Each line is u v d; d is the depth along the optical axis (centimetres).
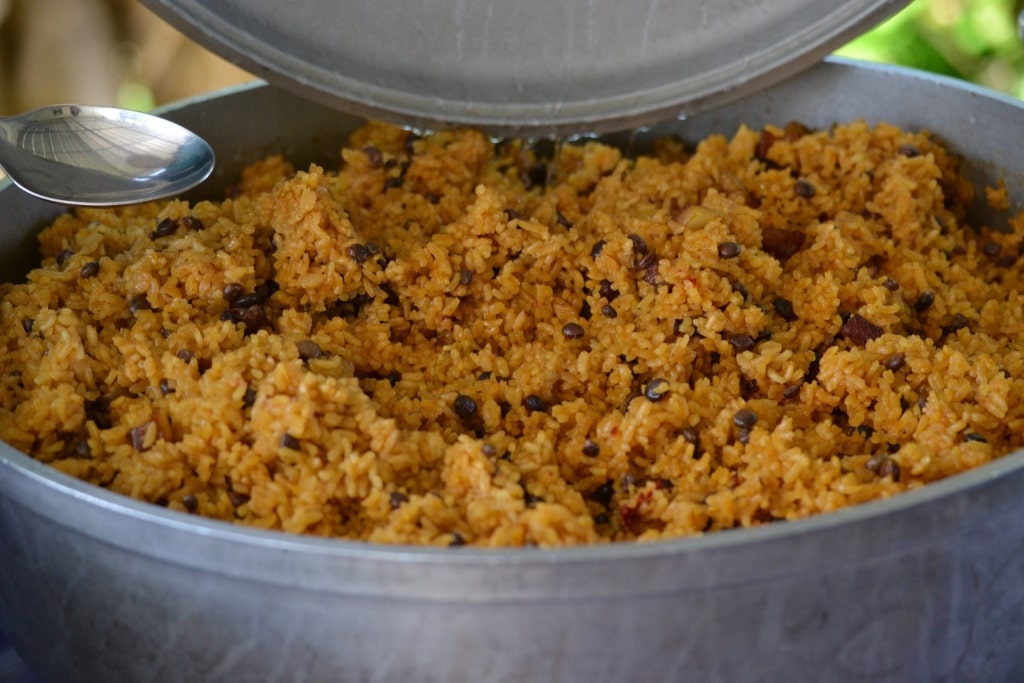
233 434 58
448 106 71
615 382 63
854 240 68
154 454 58
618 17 70
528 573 50
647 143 77
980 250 71
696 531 57
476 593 51
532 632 51
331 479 57
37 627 57
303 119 74
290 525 56
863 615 53
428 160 70
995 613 55
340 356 63
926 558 53
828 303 64
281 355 60
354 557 51
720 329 63
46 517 54
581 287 66
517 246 66
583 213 71
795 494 57
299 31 69
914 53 125
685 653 52
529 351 65
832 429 61
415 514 56
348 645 52
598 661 52
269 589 52
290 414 57
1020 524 54
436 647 52
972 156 72
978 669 56
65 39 118
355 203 70
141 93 125
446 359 64
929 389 62
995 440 61
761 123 76
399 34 69
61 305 64
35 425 60
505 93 71
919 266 67
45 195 64
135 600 54
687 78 71
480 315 66
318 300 64
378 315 65
